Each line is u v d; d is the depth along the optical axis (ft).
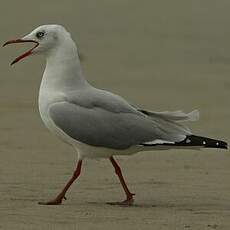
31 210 39.14
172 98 79.97
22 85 84.38
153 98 79.77
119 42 118.83
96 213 38.70
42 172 49.03
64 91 42.42
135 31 128.57
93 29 128.36
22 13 137.28
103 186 45.96
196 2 158.10
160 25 134.21
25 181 46.47
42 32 43.04
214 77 93.86
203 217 38.17
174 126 42.68
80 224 36.22
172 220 37.37
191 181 47.37
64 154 54.80
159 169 50.65
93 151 42.39
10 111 70.74
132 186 45.98
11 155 53.88
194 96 81.35
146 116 42.80
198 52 112.68
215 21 139.64
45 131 62.75
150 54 110.01
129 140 41.98
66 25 130.41
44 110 42.42
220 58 108.37
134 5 152.15
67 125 41.73
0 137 60.08
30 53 43.34
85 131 41.65
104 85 86.99
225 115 71.51
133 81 89.97
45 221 36.73
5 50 107.34
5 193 43.29
